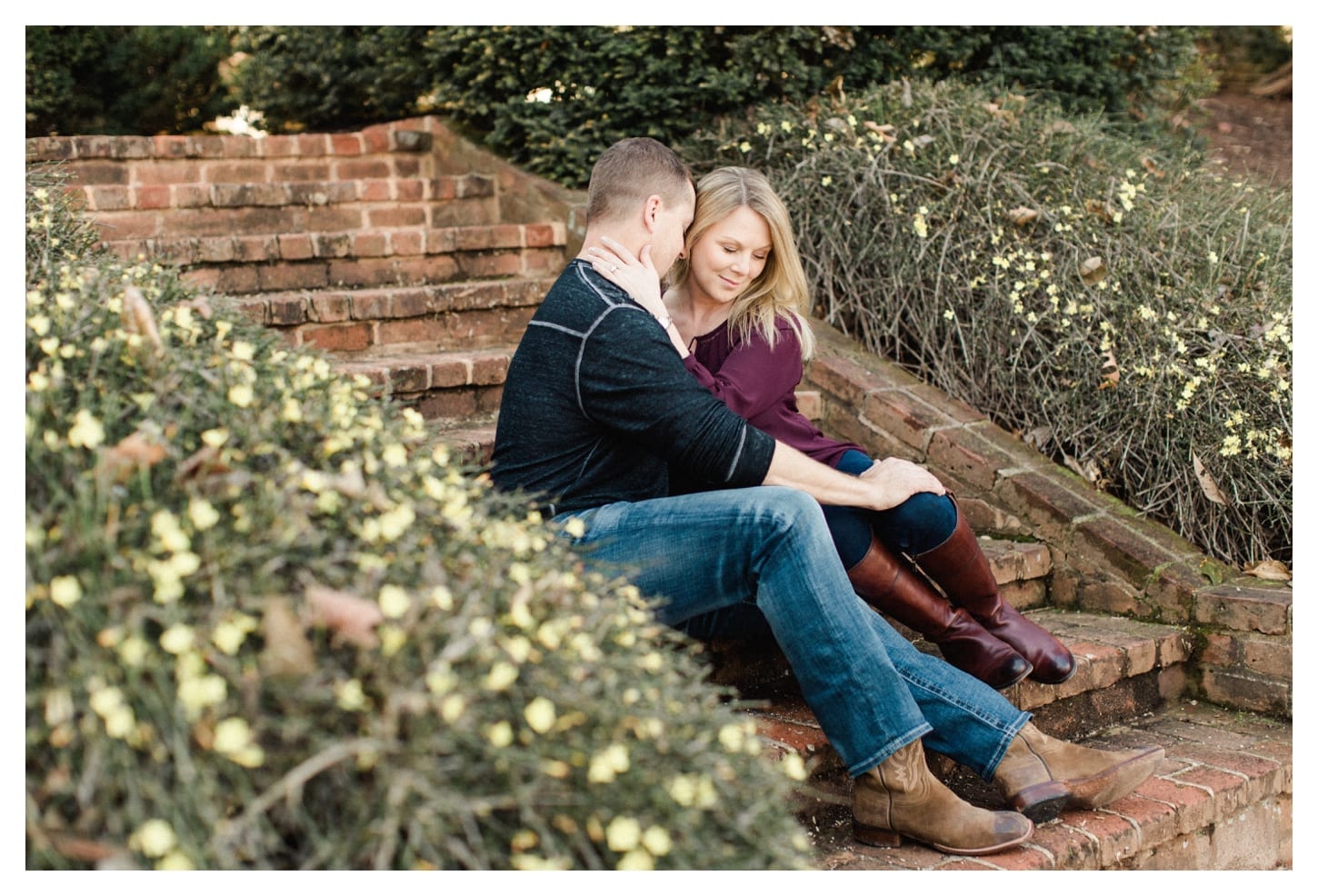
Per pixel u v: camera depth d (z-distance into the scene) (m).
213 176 4.80
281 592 1.42
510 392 2.29
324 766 1.27
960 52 4.91
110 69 5.68
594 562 1.93
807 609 2.05
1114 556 3.34
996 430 3.69
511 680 1.35
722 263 2.51
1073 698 2.93
